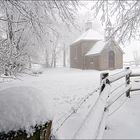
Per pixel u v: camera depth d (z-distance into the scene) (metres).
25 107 2.79
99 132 2.87
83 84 14.05
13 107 2.78
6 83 13.68
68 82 15.74
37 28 7.21
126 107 6.14
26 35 8.47
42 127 2.82
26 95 2.91
